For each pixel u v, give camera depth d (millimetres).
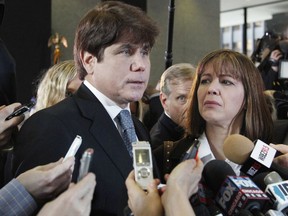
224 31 11148
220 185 1268
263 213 1188
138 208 1061
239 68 1606
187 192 1061
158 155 1779
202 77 1658
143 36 1471
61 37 5422
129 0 5836
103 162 1400
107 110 1508
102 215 1363
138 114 2764
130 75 1463
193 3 7633
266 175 1317
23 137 1386
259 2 10289
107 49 1457
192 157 1179
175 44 7375
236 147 1392
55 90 2197
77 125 1413
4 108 1521
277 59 3416
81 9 5934
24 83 4934
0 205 1067
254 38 10734
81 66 1552
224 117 1600
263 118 1653
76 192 1005
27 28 4953
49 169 1128
